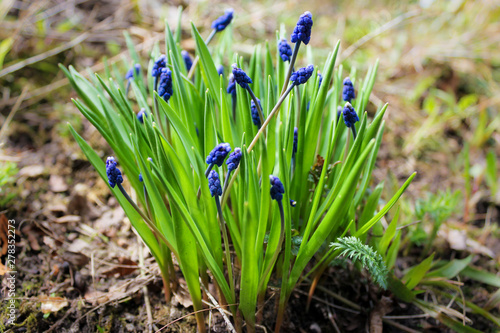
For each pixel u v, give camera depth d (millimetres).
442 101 973
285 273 500
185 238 477
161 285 608
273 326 575
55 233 659
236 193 526
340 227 546
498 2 1159
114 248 656
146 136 505
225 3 1119
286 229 473
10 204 679
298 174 522
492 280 643
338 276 632
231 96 546
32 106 830
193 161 494
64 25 951
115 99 520
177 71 514
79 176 738
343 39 1059
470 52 1032
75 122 798
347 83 500
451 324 578
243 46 976
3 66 867
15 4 994
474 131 912
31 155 754
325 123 571
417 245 693
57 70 894
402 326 604
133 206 473
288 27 1064
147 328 576
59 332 568
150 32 976
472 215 760
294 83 454
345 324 598
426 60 1027
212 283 589
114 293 600
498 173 830
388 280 576
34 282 610
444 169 836
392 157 848
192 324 577
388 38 1069
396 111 925
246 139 505
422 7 1149
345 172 487
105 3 1061
